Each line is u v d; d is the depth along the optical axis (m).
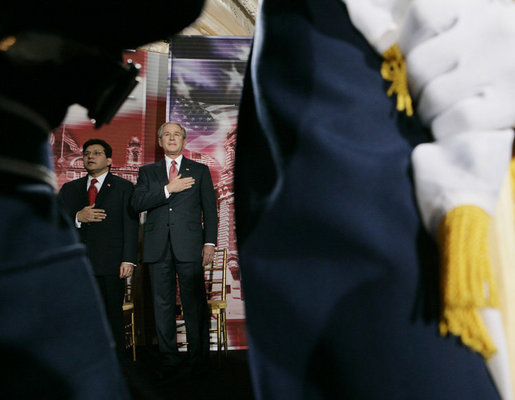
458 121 0.53
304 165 0.60
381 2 0.62
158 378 3.31
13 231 0.43
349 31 0.64
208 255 3.55
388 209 0.56
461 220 0.49
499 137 0.52
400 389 0.52
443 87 0.54
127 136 5.48
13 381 0.41
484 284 0.49
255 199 0.67
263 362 0.60
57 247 0.46
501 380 0.51
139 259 4.95
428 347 0.52
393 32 0.60
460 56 0.54
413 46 0.57
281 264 0.61
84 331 0.46
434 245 0.55
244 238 0.66
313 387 0.57
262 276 0.62
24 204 0.45
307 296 0.58
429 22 0.55
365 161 0.58
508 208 0.59
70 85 0.52
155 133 5.56
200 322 3.45
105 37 0.55
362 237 0.55
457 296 0.48
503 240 0.58
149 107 5.59
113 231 3.59
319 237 0.58
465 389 0.50
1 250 0.42
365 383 0.53
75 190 3.82
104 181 3.69
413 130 0.59
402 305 0.54
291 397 0.58
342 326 0.55
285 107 0.64
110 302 3.55
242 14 6.15
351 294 0.56
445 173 0.52
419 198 0.54
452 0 0.55
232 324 5.05
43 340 0.43
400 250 0.54
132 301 4.20
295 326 0.59
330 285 0.57
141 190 3.55
